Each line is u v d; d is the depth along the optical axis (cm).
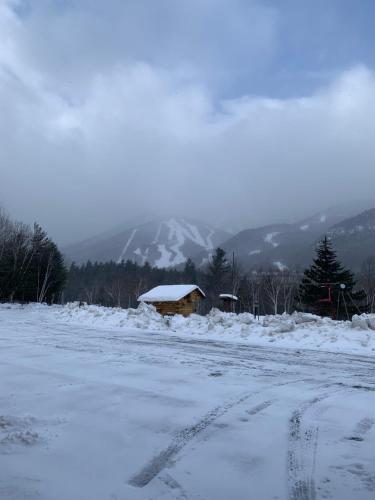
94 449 498
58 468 444
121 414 628
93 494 392
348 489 417
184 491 405
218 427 584
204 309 6253
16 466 443
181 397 721
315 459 486
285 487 419
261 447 518
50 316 2561
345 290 3978
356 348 1352
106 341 1439
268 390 787
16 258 4781
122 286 8781
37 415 613
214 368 987
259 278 7531
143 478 430
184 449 507
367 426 601
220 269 7138
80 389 758
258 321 1834
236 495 401
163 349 1273
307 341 1458
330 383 863
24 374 870
